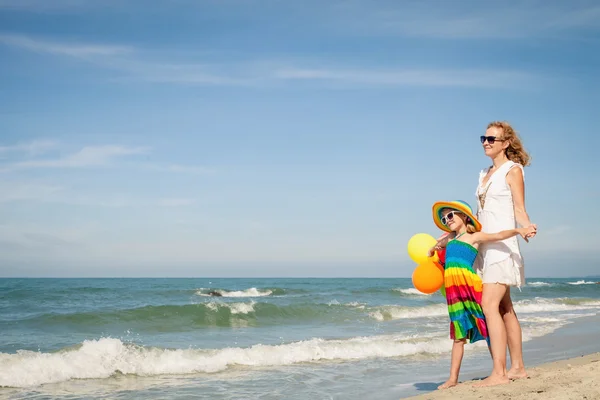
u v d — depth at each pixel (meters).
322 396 6.29
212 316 15.90
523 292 39.09
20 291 27.52
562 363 7.28
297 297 29.11
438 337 11.38
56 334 12.62
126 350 8.49
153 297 27.39
